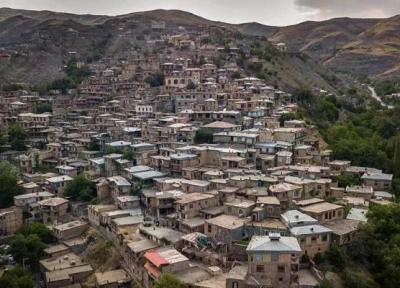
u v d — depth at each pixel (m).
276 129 189.88
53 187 167.88
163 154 178.75
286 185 133.25
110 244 135.12
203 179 153.75
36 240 135.25
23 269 124.12
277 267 95.94
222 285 96.50
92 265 131.75
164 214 137.75
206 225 118.12
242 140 177.25
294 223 111.75
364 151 180.00
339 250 108.25
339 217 122.88
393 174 171.50
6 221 149.25
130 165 174.25
